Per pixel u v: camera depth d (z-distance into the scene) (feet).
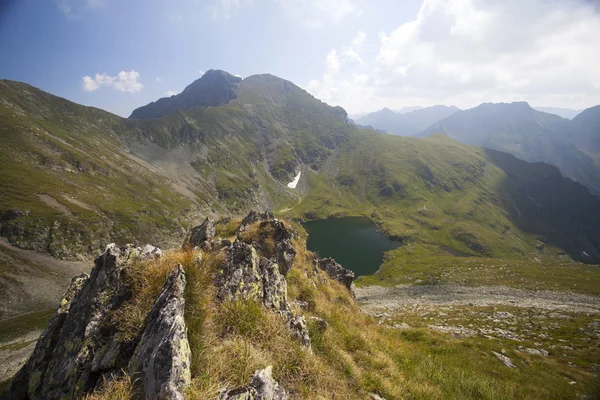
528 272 365.81
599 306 228.22
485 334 126.93
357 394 32.50
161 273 27.94
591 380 67.15
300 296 57.67
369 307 269.03
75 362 23.21
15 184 603.26
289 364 28.30
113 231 607.78
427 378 46.06
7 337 313.32
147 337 21.66
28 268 460.55
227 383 21.39
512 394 51.70
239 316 29.48
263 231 70.28
